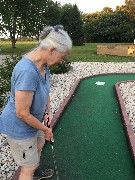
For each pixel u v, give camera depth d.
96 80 11.27
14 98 2.42
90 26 47.12
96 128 5.57
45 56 2.32
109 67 15.08
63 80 10.99
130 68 14.73
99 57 21.42
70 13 40.81
